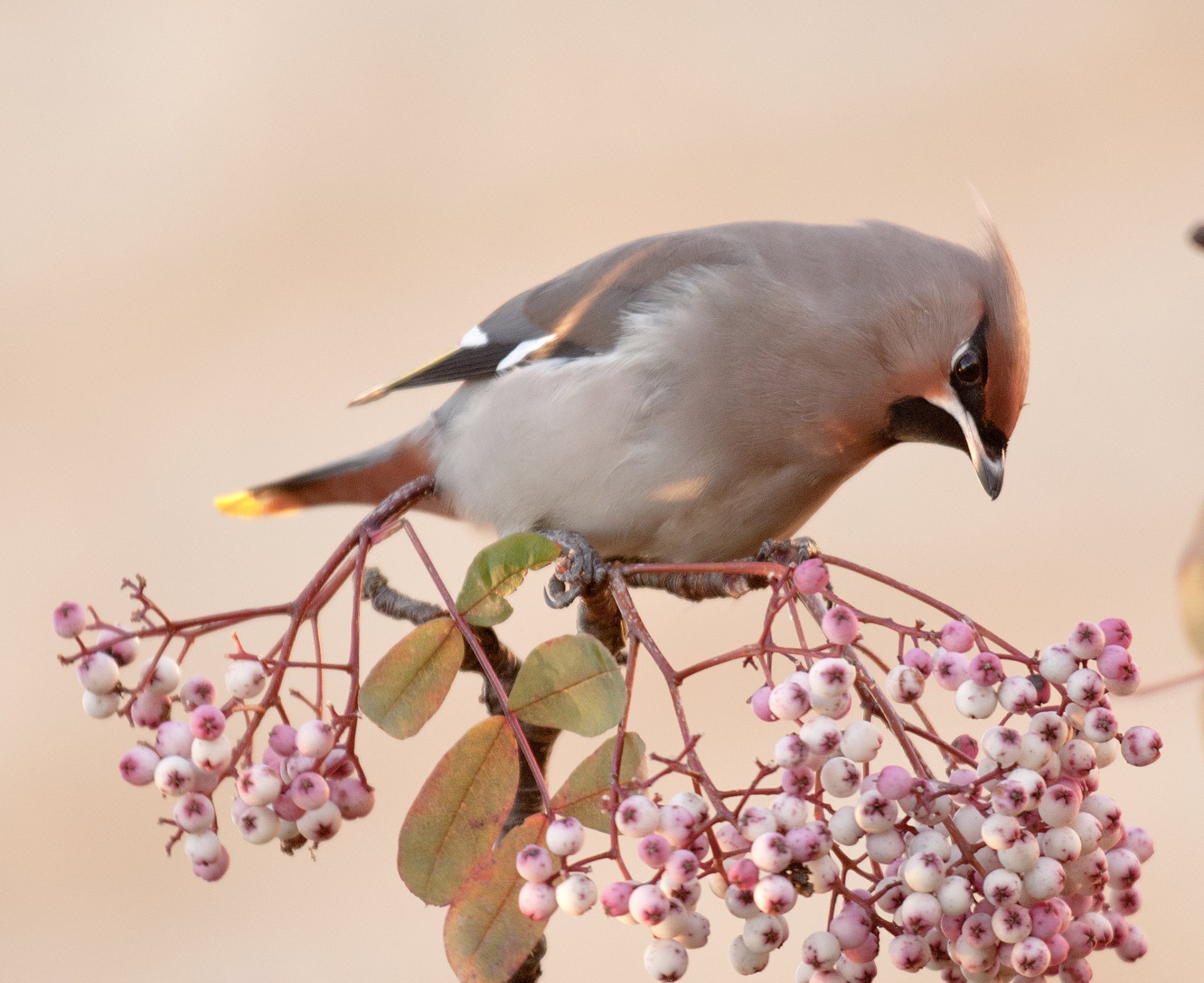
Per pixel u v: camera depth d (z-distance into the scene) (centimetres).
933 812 467
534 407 494
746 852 466
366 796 468
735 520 494
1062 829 466
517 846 466
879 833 466
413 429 502
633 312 493
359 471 503
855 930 467
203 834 467
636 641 469
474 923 466
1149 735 468
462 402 499
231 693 468
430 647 468
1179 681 467
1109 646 467
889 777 466
